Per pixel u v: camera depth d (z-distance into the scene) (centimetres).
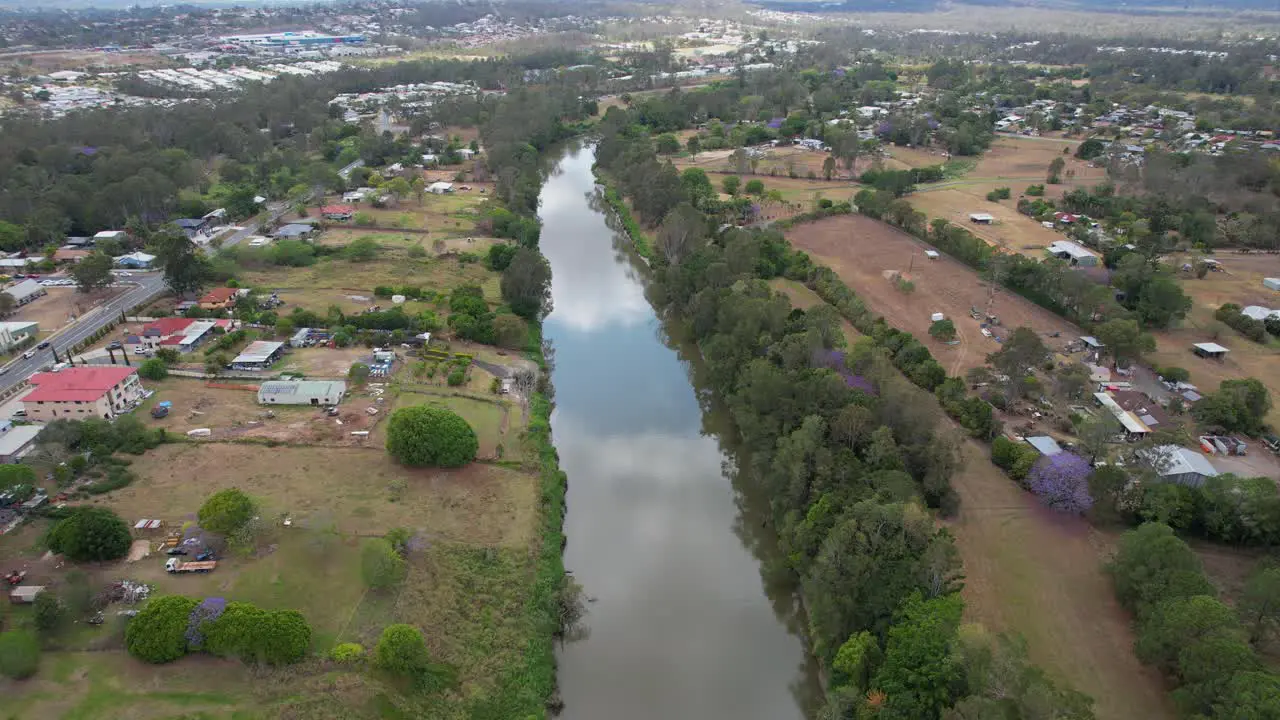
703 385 15250
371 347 15050
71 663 7631
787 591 9981
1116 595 9000
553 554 10081
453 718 7500
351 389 13338
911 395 11044
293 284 18150
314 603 8569
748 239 18538
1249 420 12012
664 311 18425
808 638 9262
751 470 11638
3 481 9756
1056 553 9706
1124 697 7669
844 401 11350
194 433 11825
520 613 8944
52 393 11944
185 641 7688
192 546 9225
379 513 10156
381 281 18425
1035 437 11762
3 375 13625
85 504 10019
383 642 7694
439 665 7938
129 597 8444
